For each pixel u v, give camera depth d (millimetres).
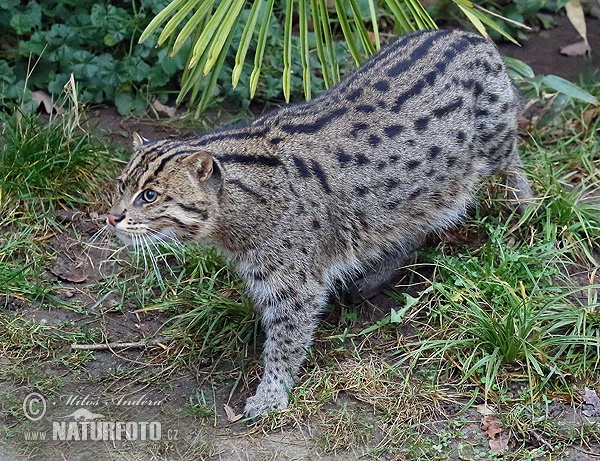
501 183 2729
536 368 2416
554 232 2656
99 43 2990
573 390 2410
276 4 3125
